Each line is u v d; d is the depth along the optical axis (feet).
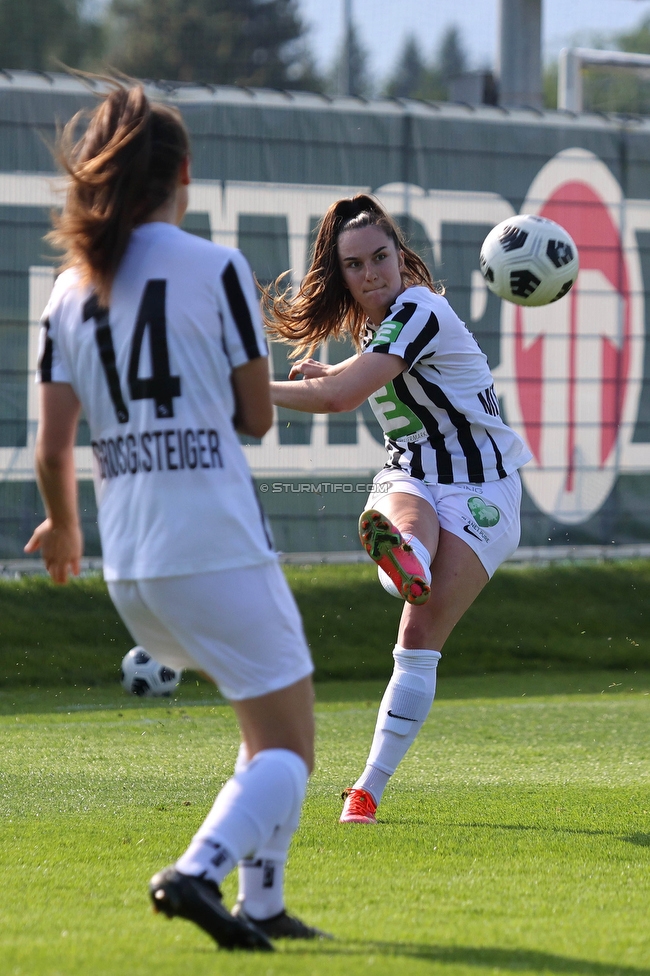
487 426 49.60
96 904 33.91
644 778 61.41
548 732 79.71
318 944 28.40
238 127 122.72
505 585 135.95
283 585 28.17
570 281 59.41
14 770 61.82
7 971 25.04
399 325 47.01
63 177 28.37
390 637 121.70
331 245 49.98
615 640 127.03
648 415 135.74
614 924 31.99
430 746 73.15
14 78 114.52
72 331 28.53
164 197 28.73
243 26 409.69
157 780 59.16
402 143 128.06
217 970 24.73
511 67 165.48
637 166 135.74
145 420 27.22
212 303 27.48
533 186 132.67
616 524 134.51
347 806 48.37
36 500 115.44
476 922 32.01
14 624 112.98
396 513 48.14
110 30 398.42
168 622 27.27
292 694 27.71
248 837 26.96
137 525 27.35
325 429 123.24
